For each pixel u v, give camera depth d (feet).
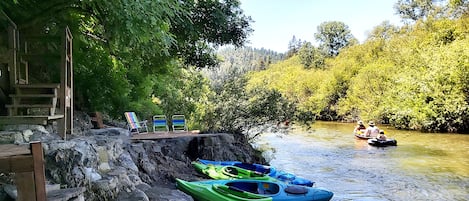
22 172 9.53
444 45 97.09
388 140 61.26
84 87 35.83
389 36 142.51
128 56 37.40
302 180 30.42
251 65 225.56
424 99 87.20
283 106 46.32
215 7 39.29
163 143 33.27
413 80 91.25
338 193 31.78
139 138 32.09
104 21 24.76
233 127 44.88
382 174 39.04
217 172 29.04
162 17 25.32
